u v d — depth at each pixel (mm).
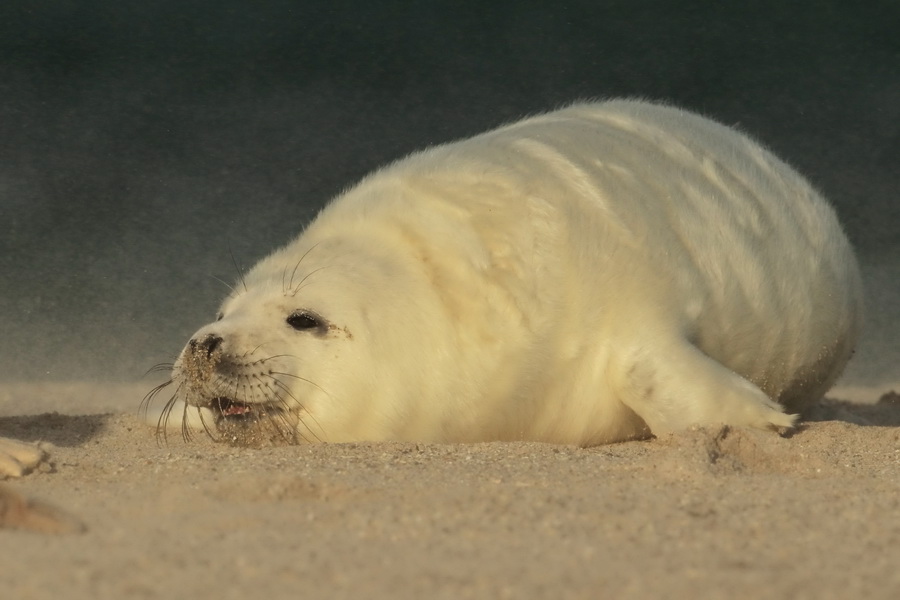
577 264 25000
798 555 13750
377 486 17656
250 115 61562
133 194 54750
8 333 43438
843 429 24984
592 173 26578
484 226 25000
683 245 26516
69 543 13859
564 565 13039
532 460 20812
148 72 64375
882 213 55781
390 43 68312
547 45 69000
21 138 58594
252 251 50688
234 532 14477
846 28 71188
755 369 28125
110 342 42938
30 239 51062
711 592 12117
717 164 29406
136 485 18484
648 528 14914
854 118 63938
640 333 24984
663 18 71812
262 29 69062
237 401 23672
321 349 23953
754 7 73312
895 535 14930
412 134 60500
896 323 46781
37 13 68812
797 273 28984
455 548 13766
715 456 20844
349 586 12195
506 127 29562
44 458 20109
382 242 25328
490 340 24453
